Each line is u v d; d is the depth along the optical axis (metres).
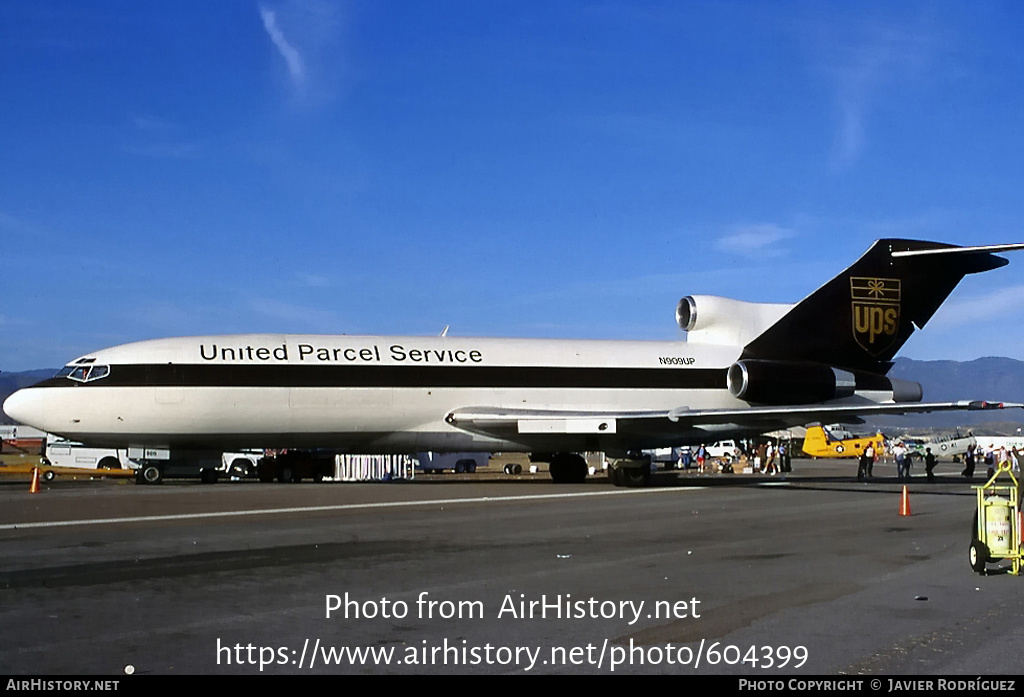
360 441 36.00
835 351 39.16
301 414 34.59
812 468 62.53
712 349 40.75
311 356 35.00
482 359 37.25
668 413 34.53
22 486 34.31
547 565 14.55
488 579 13.22
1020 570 13.96
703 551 16.42
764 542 17.80
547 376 37.81
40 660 8.81
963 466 74.62
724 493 32.00
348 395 34.97
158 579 13.08
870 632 10.19
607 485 37.25
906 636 10.02
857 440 84.88
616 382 38.62
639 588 12.62
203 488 32.97
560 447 37.12
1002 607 11.52
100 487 33.62
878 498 29.83
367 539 17.75
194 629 10.07
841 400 38.78
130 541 17.16
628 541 17.80
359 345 36.06
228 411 33.88
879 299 39.28
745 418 34.75
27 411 33.22
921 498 30.05
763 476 49.69
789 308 42.75
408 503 26.36
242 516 22.02
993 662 9.02
